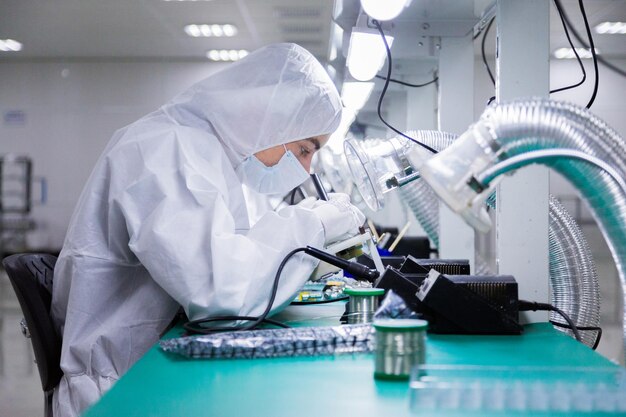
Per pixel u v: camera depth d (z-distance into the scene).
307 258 1.40
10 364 4.14
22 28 8.09
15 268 1.48
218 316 1.29
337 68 3.36
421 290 1.26
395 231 4.22
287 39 8.57
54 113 10.15
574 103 0.85
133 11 7.32
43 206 10.18
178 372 0.97
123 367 1.48
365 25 2.11
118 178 1.47
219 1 6.93
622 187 0.82
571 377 0.86
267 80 1.65
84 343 1.46
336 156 3.34
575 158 0.82
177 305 1.55
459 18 2.26
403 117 4.35
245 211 1.66
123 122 10.15
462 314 1.21
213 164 1.52
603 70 8.39
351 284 1.90
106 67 10.11
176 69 10.11
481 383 0.78
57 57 9.93
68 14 7.44
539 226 1.44
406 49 2.52
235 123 1.64
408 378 0.90
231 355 1.05
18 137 10.18
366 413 0.76
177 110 1.66
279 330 1.11
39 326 1.48
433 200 2.69
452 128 2.50
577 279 1.56
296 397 0.83
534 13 1.44
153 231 1.34
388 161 1.75
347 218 1.49
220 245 1.31
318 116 1.68
